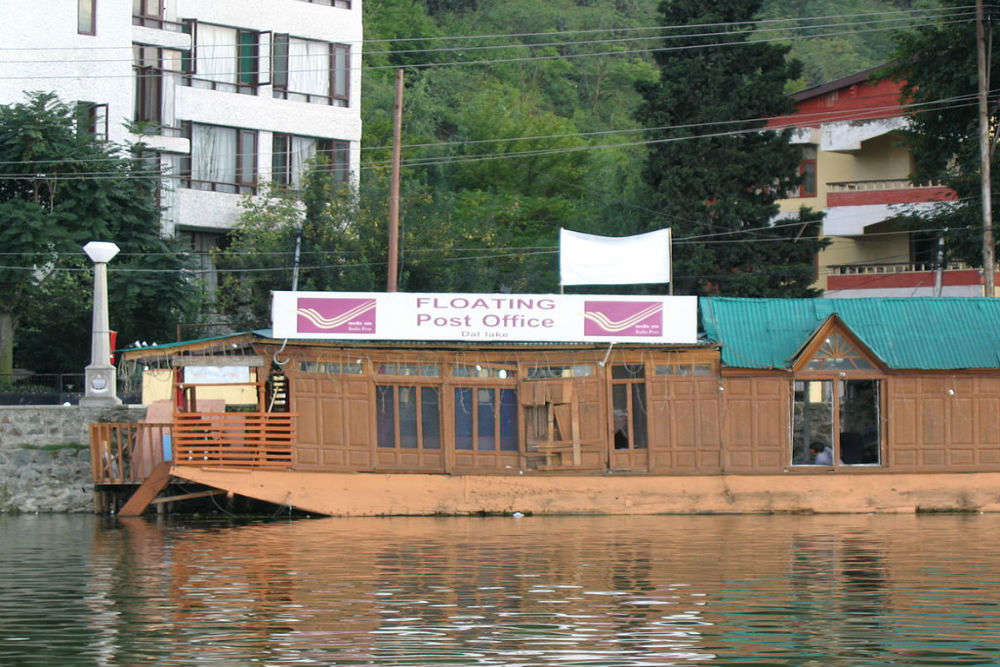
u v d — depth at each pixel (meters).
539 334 39.50
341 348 39.38
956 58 55.25
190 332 59.03
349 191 65.50
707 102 62.97
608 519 38.47
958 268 67.25
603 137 103.00
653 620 22.64
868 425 46.47
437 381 39.72
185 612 23.44
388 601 24.42
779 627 22.08
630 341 39.62
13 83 61.38
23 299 54.88
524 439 39.75
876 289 68.56
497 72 111.44
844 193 69.75
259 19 70.00
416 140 90.00
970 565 28.67
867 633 21.64
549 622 22.45
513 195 85.19
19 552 31.78
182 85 67.50
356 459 39.47
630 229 66.19
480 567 28.52
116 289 55.38
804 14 118.06
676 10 64.38
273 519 39.28
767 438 40.06
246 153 69.50
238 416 39.19
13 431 43.41
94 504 42.12
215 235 69.75
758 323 41.12
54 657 20.03
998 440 40.53
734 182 62.81
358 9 73.88
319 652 20.28
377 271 62.91
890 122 68.69
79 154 55.19
